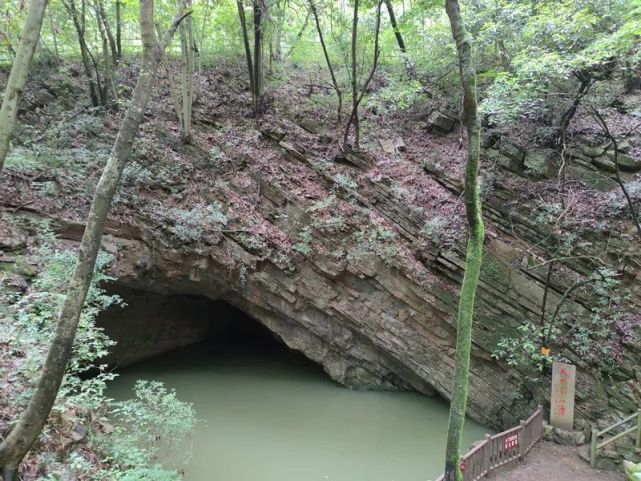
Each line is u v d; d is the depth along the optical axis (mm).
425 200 11281
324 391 11180
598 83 10633
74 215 9336
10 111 4113
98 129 11266
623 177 10531
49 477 4617
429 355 10398
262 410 10055
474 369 10031
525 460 7891
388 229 10930
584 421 8648
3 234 8172
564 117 10469
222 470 7750
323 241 10891
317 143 12555
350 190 11398
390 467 8102
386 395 11086
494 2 10148
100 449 5773
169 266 10234
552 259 9281
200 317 13539
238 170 11727
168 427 6793
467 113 4266
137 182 10289
